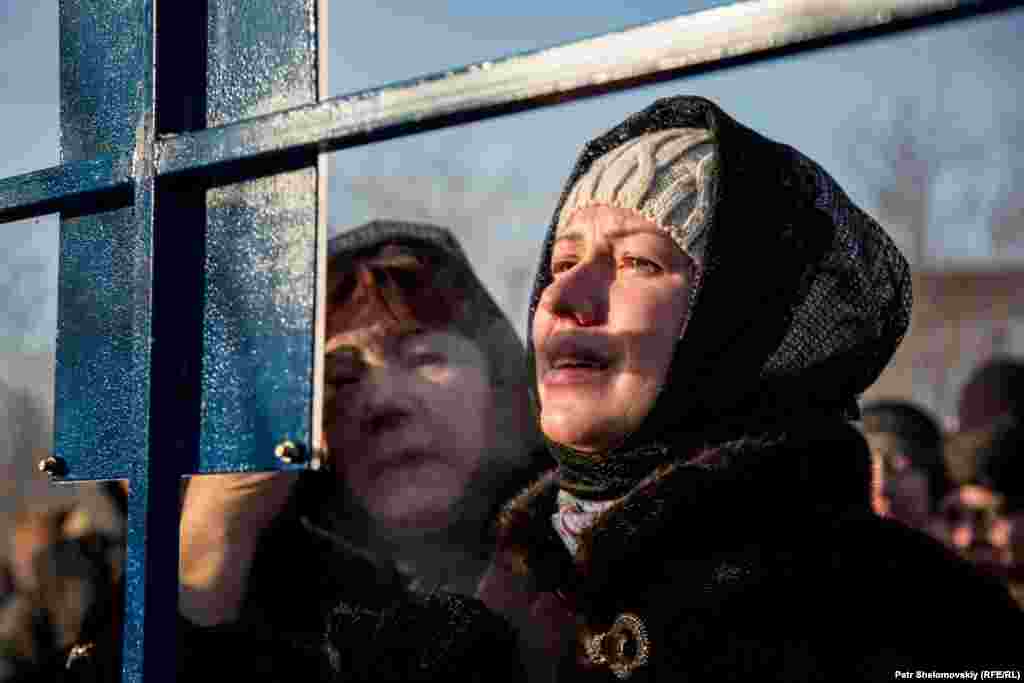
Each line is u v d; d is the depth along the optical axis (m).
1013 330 2.94
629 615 1.07
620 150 1.20
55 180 1.20
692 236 1.10
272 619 1.61
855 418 1.19
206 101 1.14
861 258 1.15
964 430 2.12
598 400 1.10
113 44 1.21
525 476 1.64
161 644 1.08
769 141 1.16
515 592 1.23
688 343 1.07
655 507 1.06
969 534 2.01
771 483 1.06
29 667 2.25
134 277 1.11
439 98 0.92
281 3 1.10
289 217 1.08
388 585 1.60
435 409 1.63
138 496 1.08
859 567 1.03
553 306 1.13
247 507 1.63
